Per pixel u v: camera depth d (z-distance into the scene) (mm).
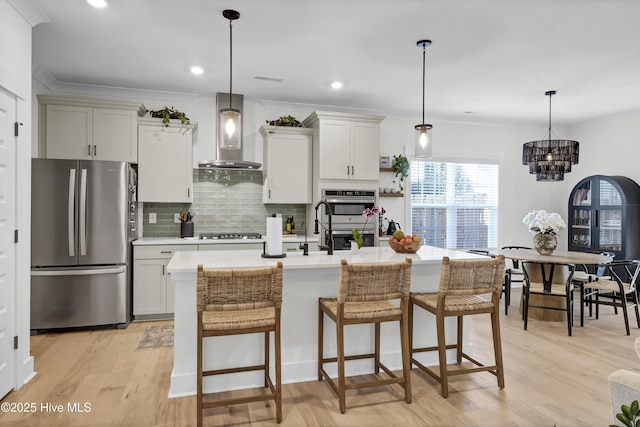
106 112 4438
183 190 4723
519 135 6480
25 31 2789
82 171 3953
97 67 4051
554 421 2309
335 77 4328
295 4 2807
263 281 2234
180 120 4688
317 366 2855
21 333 2732
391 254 3264
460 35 3281
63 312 3938
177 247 4426
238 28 3186
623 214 5285
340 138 5012
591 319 4523
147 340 3709
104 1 2771
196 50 3619
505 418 2340
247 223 5285
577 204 5996
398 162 5664
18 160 2691
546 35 3260
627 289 4234
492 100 5141
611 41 3361
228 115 3291
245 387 2711
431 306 2701
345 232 5012
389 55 3701
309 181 5148
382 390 2701
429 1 2756
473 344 3637
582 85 4516
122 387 2717
